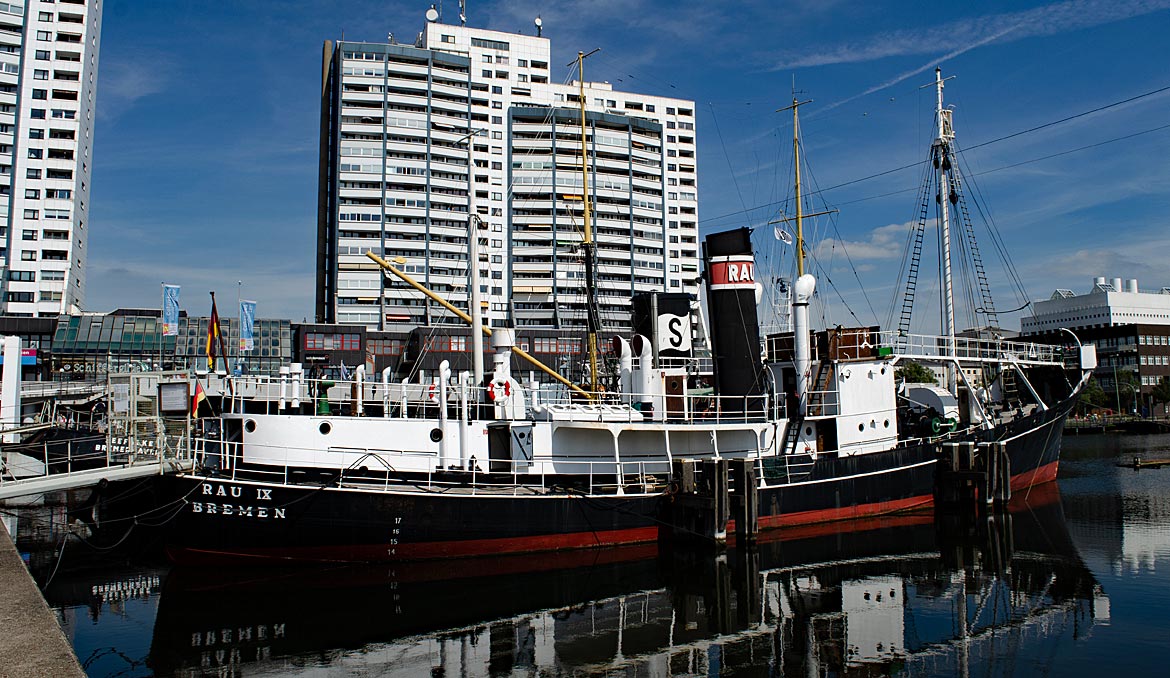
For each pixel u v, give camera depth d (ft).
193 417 66.85
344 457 64.34
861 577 62.85
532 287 331.36
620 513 69.82
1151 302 412.36
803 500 78.59
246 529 59.26
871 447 86.43
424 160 322.75
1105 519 86.74
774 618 52.75
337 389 75.77
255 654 45.55
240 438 64.59
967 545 74.02
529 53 350.43
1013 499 98.73
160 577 63.93
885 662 44.60
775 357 89.61
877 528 80.94
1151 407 311.68
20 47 268.82
